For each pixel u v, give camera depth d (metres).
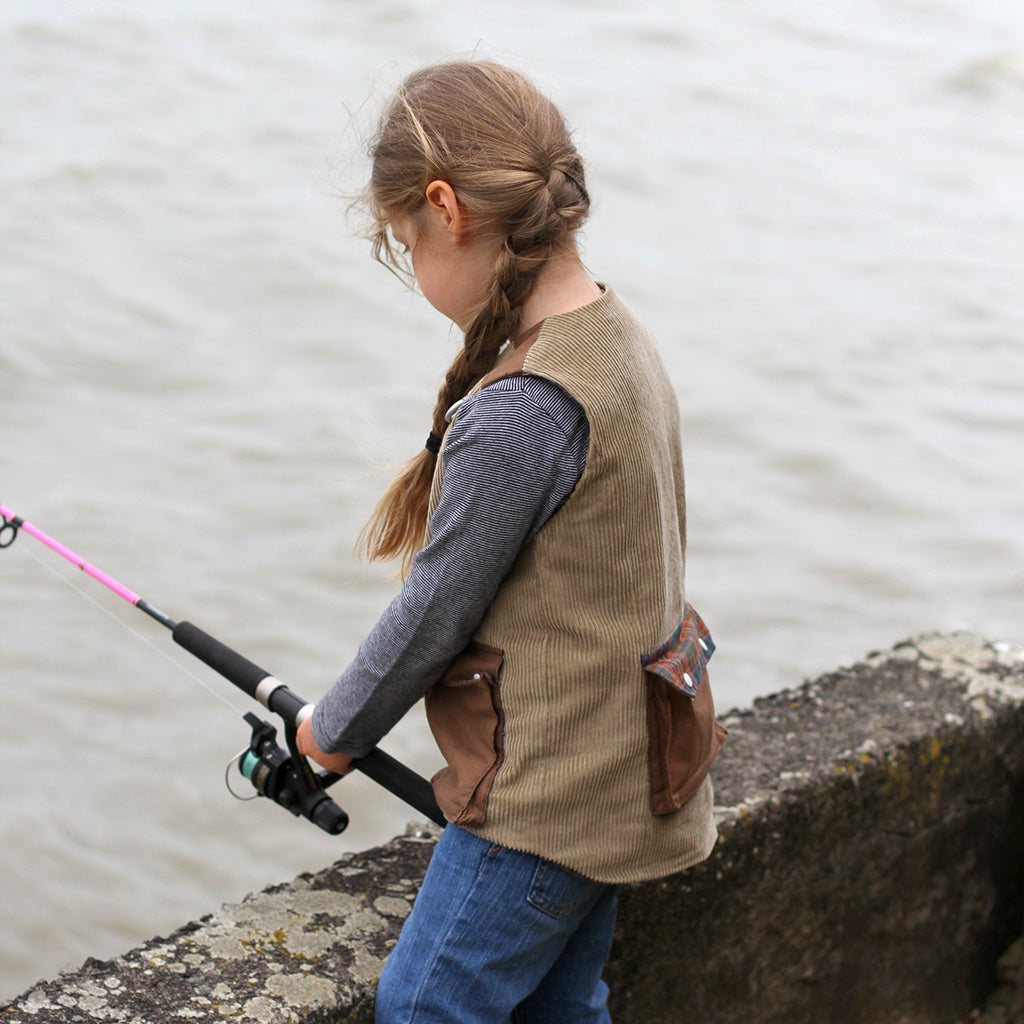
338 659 9.77
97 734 9.13
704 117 24.28
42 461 11.98
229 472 11.90
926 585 11.28
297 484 11.74
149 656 9.83
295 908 2.83
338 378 13.59
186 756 8.98
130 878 8.03
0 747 8.96
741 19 30.75
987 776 3.85
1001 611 10.96
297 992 2.55
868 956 3.74
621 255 18.08
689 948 3.28
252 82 23.17
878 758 3.55
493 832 2.23
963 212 21.02
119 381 13.33
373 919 2.80
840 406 14.41
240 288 15.45
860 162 22.98
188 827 8.42
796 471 13.05
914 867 3.76
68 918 7.72
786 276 17.88
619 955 3.15
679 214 19.80
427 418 12.80
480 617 2.22
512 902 2.26
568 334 2.14
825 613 10.89
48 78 22.59
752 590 11.15
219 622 10.05
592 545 2.15
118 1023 2.43
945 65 28.23
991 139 24.88
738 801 3.30
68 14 25.89
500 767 2.23
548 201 2.16
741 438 13.62
